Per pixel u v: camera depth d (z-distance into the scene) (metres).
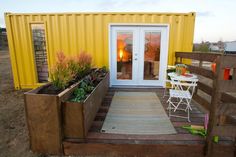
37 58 5.82
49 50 5.62
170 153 2.37
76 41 5.52
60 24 5.46
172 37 5.36
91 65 4.95
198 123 3.07
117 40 5.55
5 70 10.71
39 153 2.44
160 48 5.54
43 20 5.43
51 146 2.40
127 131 2.74
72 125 2.40
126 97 4.62
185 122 3.12
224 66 1.98
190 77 3.52
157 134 2.65
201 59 3.31
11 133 3.02
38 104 2.29
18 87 5.95
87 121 2.58
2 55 18.58
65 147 2.39
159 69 5.69
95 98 3.21
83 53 4.48
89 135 2.59
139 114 3.48
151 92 5.11
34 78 5.90
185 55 4.43
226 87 2.04
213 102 2.12
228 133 2.18
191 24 5.25
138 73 5.77
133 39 5.53
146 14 5.23
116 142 2.40
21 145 2.64
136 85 5.84
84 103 2.37
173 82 3.51
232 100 2.31
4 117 3.71
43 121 2.33
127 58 5.68
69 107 2.34
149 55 5.63
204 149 2.33
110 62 5.63
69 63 3.56
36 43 5.69
